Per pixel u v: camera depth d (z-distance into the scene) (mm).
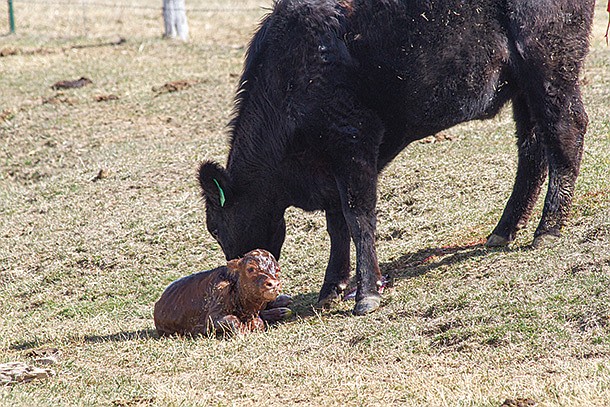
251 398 9883
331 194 13289
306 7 12742
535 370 9742
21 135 24797
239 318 12523
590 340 10227
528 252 13156
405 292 12875
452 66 12883
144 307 14953
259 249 13008
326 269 14312
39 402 9852
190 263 16484
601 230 13039
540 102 13312
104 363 11805
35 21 38469
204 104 25562
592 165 16094
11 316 15109
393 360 10734
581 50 13391
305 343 11672
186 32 35219
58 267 17016
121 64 30766
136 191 19984
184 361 11406
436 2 12672
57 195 20578
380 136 12922
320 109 12578
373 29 12711
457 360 10422
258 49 13109
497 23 12961
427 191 17234
